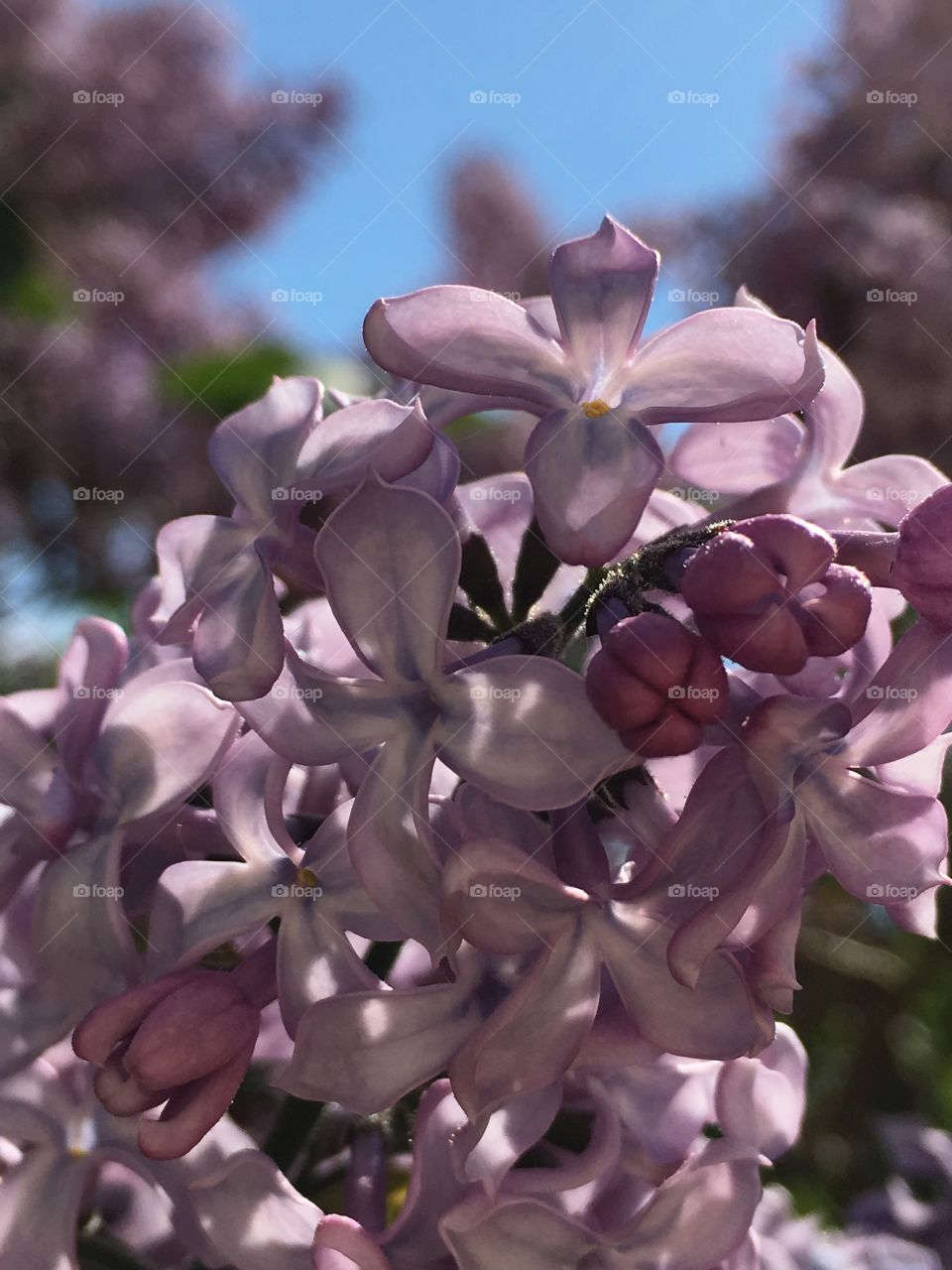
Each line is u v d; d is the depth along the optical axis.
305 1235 0.09
